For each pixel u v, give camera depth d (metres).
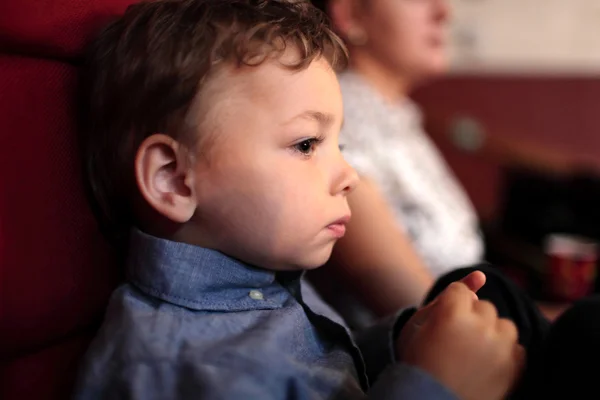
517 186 1.61
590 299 0.59
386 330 0.71
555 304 1.28
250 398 0.54
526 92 2.23
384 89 1.29
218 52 0.60
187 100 0.59
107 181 0.65
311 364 0.61
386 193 1.14
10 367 0.57
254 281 0.65
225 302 0.63
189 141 0.60
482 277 0.67
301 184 0.62
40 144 0.59
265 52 0.60
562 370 0.54
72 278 0.61
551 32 2.21
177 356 0.56
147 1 0.68
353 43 1.26
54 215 0.60
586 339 0.54
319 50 0.64
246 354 0.56
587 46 2.21
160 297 0.62
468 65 2.23
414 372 0.57
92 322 0.65
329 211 0.64
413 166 1.23
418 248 1.15
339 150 0.67
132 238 0.64
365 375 0.66
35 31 0.58
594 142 2.23
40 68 0.60
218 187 0.61
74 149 0.63
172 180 0.61
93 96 0.63
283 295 0.68
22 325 0.56
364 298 1.00
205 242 0.64
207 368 0.55
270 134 0.60
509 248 1.50
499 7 2.20
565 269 1.28
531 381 0.56
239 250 0.63
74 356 0.63
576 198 1.53
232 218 0.62
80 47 0.64
